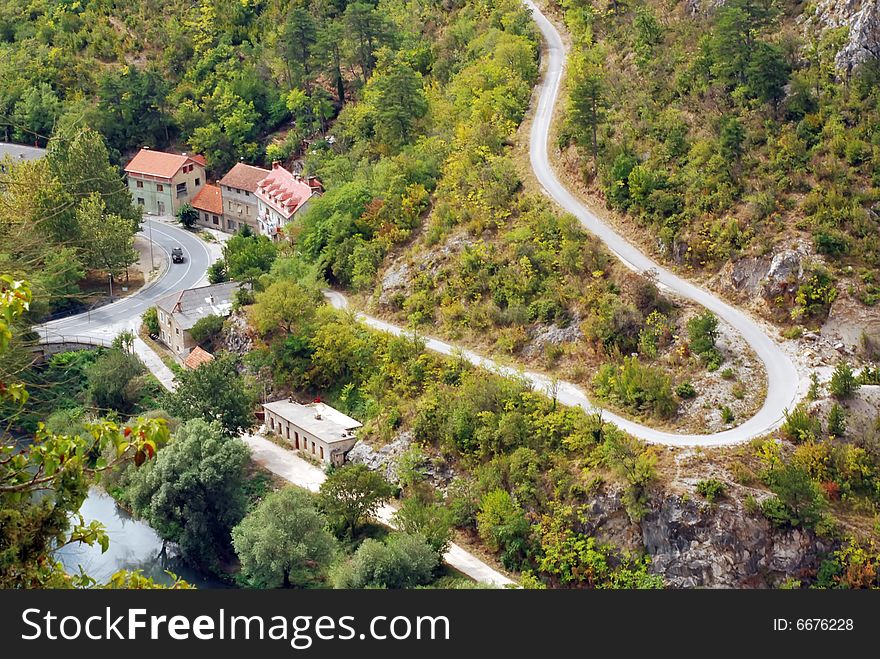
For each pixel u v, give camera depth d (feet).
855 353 312.29
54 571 89.81
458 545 292.61
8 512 86.84
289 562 272.92
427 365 352.49
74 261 447.01
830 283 325.21
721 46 409.90
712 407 301.63
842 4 404.77
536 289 365.61
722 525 264.52
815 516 260.83
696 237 354.13
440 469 316.81
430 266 398.21
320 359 373.81
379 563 260.21
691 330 320.50
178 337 414.21
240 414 343.05
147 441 84.69
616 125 416.05
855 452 273.75
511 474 294.05
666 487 273.33
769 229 343.87
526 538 280.92
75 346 422.00
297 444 350.84
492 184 411.95
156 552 302.66
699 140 386.93
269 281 424.87
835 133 366.02
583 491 282.36
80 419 353.51
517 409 314.76
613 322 334.03
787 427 286.87
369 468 327.88
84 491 85.25
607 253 365.20
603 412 310.45
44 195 438.81
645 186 376.07
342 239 435.12
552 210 395.34
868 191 345.10
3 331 78.43
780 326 326.85
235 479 300.81
